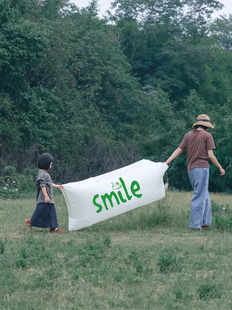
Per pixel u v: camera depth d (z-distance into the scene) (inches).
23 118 959.0
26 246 246.2
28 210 421.1
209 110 954.7
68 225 323.0
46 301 163.8
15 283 181.3
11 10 976.3
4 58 916.0
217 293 169.9
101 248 237.5
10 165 918.4
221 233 299.6
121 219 331.0
